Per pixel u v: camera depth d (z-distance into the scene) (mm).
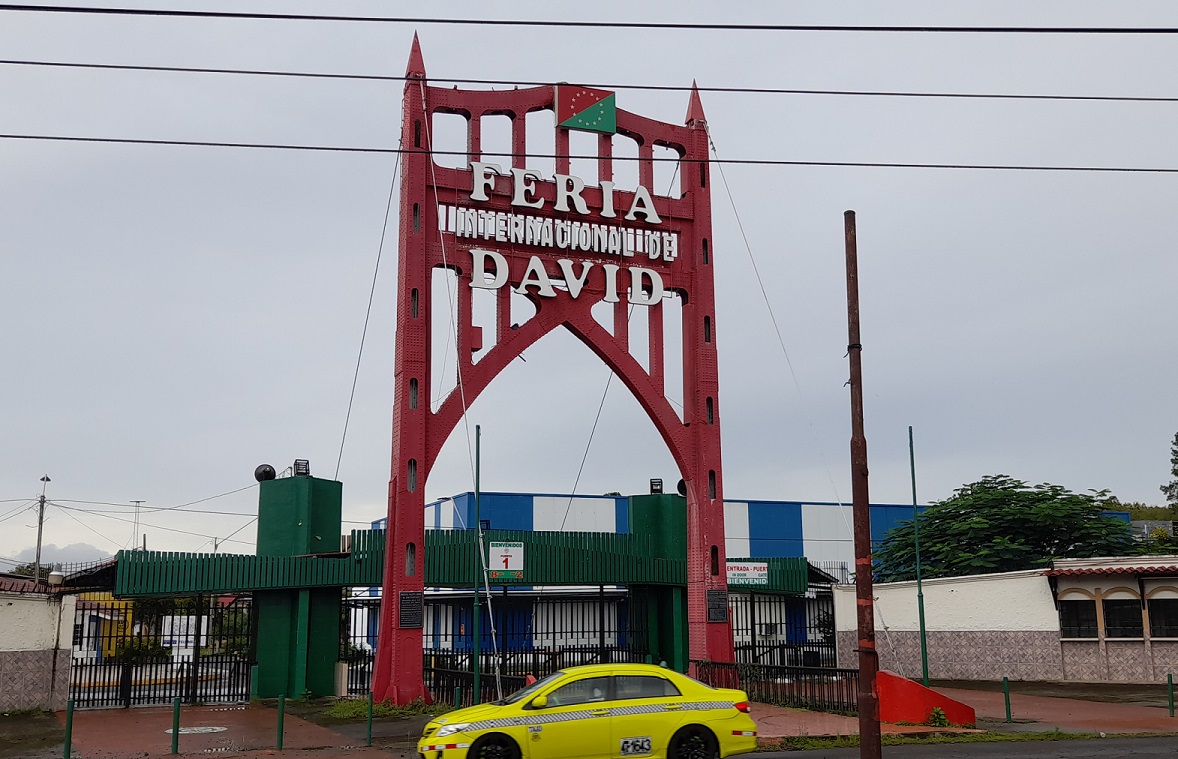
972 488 49594
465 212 31766
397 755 20469
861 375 16922
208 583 31750
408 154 31109
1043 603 36281
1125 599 34906
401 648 28844
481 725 16031
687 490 33906
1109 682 34531
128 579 30641
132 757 20469
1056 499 46875
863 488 16531
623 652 36781
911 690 24188
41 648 29047
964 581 38688
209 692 33656
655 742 16422
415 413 30078
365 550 33000
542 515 57750
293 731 24703
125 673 31094
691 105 35719
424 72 31953
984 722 24797
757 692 28781
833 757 19219
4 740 23094
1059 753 19359
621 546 36812
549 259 32594
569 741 16188
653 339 33906
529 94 33094
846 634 42406
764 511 65062
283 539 34469
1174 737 22156
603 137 34000
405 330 30328
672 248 34406
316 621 33562
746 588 39781
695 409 34062
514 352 31734
